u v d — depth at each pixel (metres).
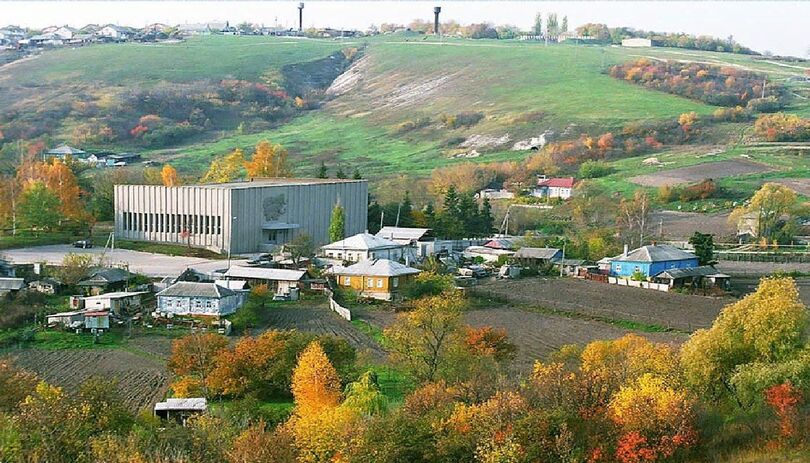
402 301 125.00
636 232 183.38
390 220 192.88
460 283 137.62
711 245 151.12
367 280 130.62
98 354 94.94
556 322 111.94
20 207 168.38
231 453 57.25
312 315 115.75
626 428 55.41
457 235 188.25
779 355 65.94
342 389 76.81
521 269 149.62
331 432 58.88
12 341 98.62
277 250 160.12
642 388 59.91
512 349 87.25
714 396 66.31
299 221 176.38
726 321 69.12
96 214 190.62
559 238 176.25
